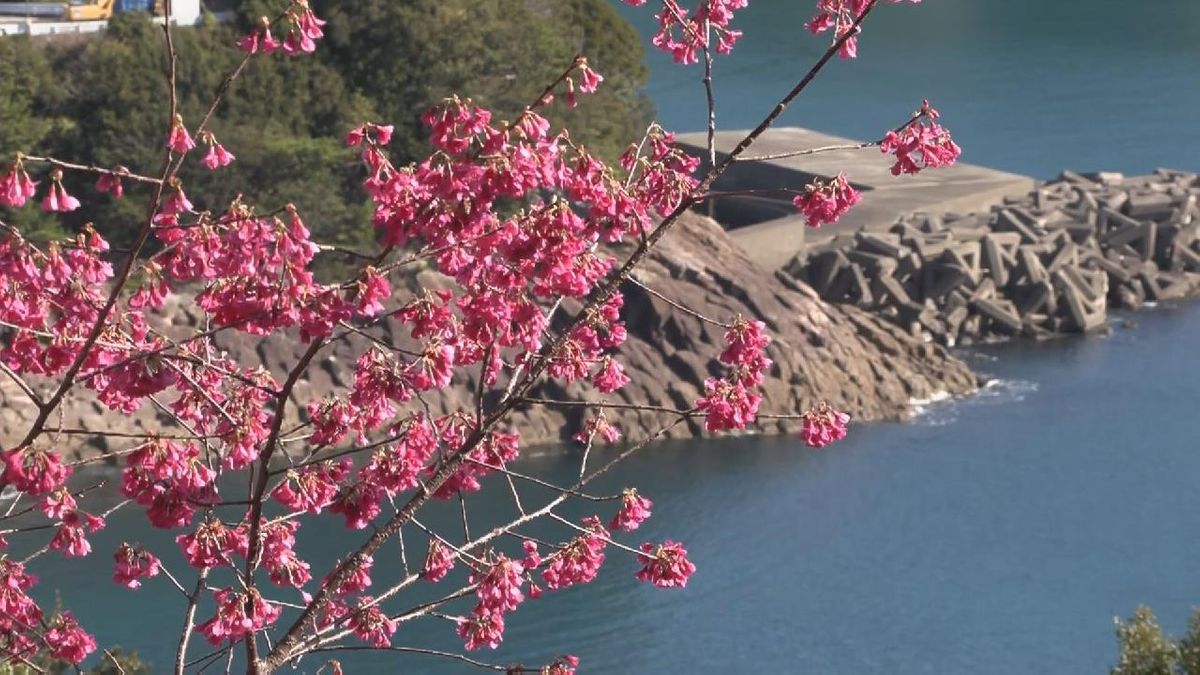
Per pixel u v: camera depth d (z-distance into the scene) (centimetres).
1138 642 3456
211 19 8800
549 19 9550
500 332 1351
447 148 1269
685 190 1523
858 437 8369
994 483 7781
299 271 1230
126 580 1427
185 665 1432
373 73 8906
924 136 1400
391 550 6325
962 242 10400
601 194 1426
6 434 7088
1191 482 7831
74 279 1320
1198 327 10256
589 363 1483
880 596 6606
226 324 1245
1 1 9112
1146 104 16262
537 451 7831
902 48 19012
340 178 8519
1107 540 7181
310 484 1411
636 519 1481
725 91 16575
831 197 1399
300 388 7450
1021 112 16025
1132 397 9012
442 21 8725
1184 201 11525
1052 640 6259
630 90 10181
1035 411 8788
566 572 1452
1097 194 11762
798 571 6794
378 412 1351
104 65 8275
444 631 5781
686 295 8869
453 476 1526
